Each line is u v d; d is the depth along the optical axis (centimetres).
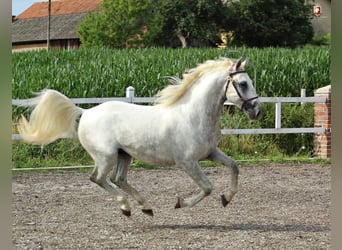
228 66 733
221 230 729
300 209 870
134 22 5709
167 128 727
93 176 769
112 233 714
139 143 734
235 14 5894
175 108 739
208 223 772
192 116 725
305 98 1435
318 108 1468
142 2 5688
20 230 727
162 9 5872
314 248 636
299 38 5997
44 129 787
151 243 662
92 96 1780
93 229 736
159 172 1238
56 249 636
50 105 782
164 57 2439
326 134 1445
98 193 1002
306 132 1424
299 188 1059
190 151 719
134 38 5784
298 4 5978
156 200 941
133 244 658
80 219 796
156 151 732
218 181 1130
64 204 905
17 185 1077
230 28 5988
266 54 2483
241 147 1470
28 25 7600
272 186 1079
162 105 749
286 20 5975
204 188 725
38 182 1112
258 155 1446
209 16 5831
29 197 960
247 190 1036
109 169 753
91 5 7544
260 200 943
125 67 2075
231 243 661
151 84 1873
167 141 725
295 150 1548
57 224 764
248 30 5966
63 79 1852
